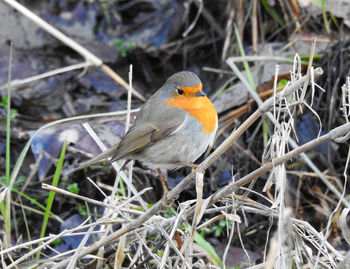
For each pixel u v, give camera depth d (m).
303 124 10.44
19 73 11.98
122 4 12.86
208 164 6.84
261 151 10.42
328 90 10.37
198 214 6.91
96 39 12.62
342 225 6.82
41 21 9.84
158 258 7.69
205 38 12.34
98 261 8.27
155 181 10.29
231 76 11.40
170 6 12.65
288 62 10.73
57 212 10.20
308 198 10.29
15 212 10.18
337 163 10.34
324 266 7.51
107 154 8.61
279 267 6.70
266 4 11.51
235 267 9.20
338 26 10.91
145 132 8.36
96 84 12.05
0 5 12.62
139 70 12.52
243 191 10.18
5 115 11.28
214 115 8.29
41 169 10.34
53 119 11.52
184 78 8.25
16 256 8.59
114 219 7.93
